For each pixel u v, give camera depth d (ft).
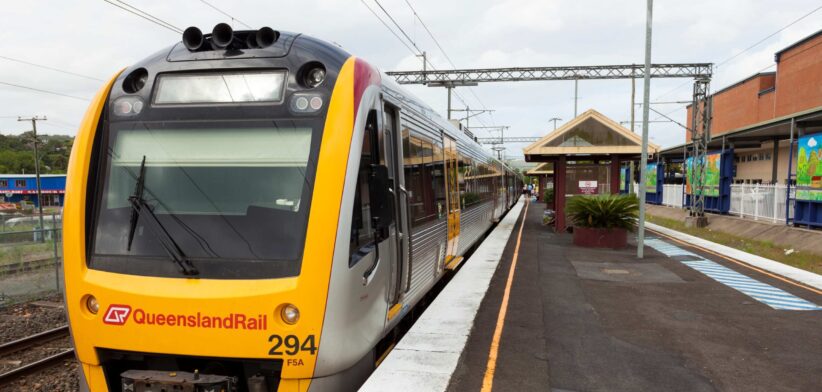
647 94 42.88
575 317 24.22
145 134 13.97
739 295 29.09
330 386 12.78
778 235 55.83
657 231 66.18
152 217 13.26
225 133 13.66
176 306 12.46
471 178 42.01
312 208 12.71
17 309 34.06
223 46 14.37
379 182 13.34
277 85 13.89
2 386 20.59
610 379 16.74
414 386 15.07
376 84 15.55
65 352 23.85
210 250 12.82
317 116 13.46
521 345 19.97
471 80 94.22
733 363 18.34
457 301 26.50
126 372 13.01
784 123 59.82
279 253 12.62
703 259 42.32
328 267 12.48
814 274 35.73
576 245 50.93
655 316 24.53
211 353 12.44
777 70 106.01
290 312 12.30
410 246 19.45
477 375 16.78
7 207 183.32
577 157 67.15
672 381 16.65
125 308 12.70
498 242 53.36
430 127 25.20
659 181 117.29
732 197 76.38
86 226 13.44
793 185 64.08
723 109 139.74
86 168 13.70
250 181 13.29
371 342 14.80
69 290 13.20
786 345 20.35
